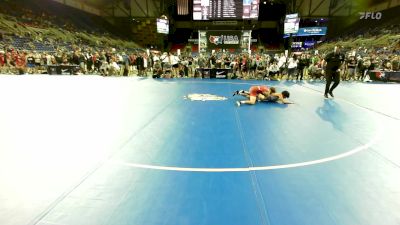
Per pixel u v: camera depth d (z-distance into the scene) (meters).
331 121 6.91
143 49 47.03
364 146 5.01
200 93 11.62
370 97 11.05
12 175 3.67
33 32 28.55
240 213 2.90
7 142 5.00
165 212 2.90
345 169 4.01
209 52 29.38
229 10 27.06
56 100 9.46
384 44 30.58
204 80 17.61
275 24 49.31
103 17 47.69
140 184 3.49
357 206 3.05
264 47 47.97
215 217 2.83
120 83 15.12
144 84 14.78
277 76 20.25
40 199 3.10
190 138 5.41
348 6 43.47
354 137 5.57
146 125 6.30
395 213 2.94
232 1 26.84
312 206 3.04
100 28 43.25
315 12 43.94
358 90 13.34
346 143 5.18
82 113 7.47
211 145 5.01
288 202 3.12
